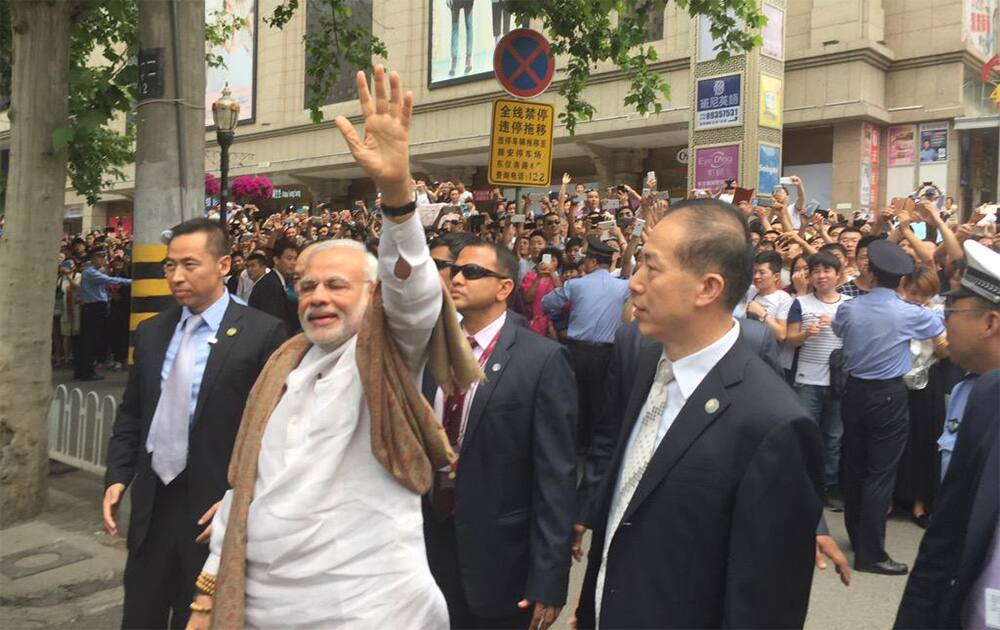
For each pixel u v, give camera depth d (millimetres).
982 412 2115
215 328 3238
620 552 2066
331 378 2268
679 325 2074
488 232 9523
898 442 5020
